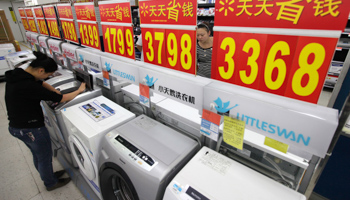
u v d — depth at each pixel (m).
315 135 0.72
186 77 1.07
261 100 0.82
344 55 4.10
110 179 1.48
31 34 3.30
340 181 1.93
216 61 0.89
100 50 1.73
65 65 2.65
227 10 0.76
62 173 2.32
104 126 1.56
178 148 1.27
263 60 0.74
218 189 0.96
